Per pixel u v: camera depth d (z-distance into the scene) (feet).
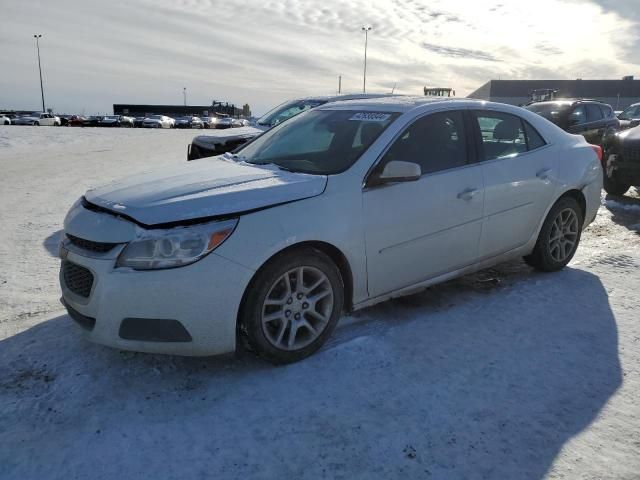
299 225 10.14
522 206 14.33
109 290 9.23
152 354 10.89
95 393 9.55
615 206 25.86
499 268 16.42
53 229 21.02
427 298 13.97
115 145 68.80
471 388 9.86
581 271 16.16
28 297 13.92
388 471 7.79
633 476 7.72
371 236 11.26
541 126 15.52
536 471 7.80
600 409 9.27
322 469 7.81
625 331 12.13
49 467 7.78
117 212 9.78
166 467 7.81
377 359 10.78
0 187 30.96
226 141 23.65
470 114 13.70
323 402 9.39
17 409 9.04
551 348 11.34
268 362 10.48
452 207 12.62
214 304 9.43
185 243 9.22
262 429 8.66
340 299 11.07
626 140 25.91
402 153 12.07
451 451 8.20
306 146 12.97
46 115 172.76
